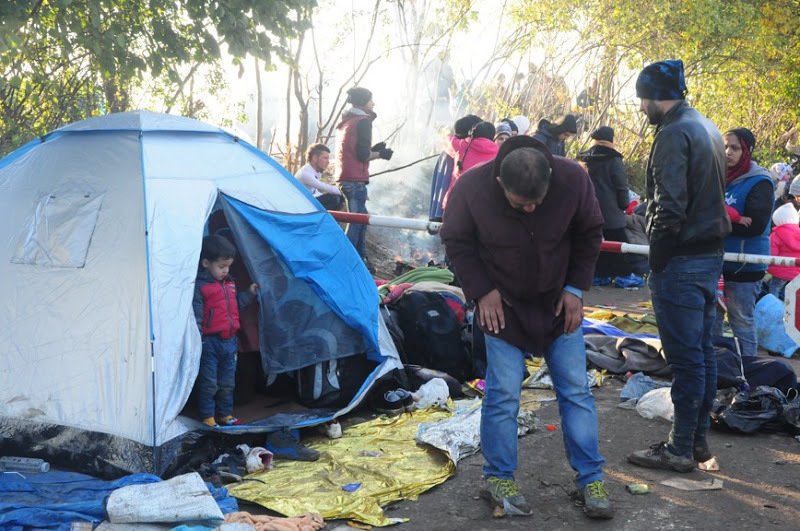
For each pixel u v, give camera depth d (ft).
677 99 14.88
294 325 18.26
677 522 13.58
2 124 28.81
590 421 13.84
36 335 15.79
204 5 25.46
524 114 50.65
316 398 18.45
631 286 37.27
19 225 16.79
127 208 16.11
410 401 19.34
